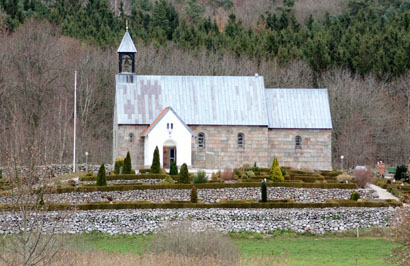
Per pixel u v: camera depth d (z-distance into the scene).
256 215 65.44
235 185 75.25
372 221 66.06
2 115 108.38
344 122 123.06
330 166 100.00
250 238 63.19
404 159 123.31
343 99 124.62
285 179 82.19
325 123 100.44
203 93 100.06
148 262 48.03
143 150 95.44
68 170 93.06
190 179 79.19
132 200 72.75
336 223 65.50
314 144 100.00
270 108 101.00
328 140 100.12
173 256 48.59
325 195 76.50
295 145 99.88
